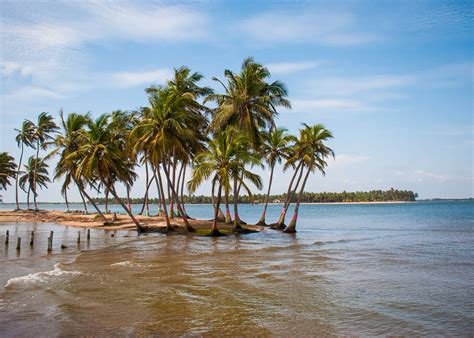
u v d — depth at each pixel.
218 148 30.92
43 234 34.75
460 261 20.41
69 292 13.34
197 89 40.50
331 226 51.66
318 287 14.24
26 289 13.73
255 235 35.59
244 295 13.07
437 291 13.76
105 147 36.03
